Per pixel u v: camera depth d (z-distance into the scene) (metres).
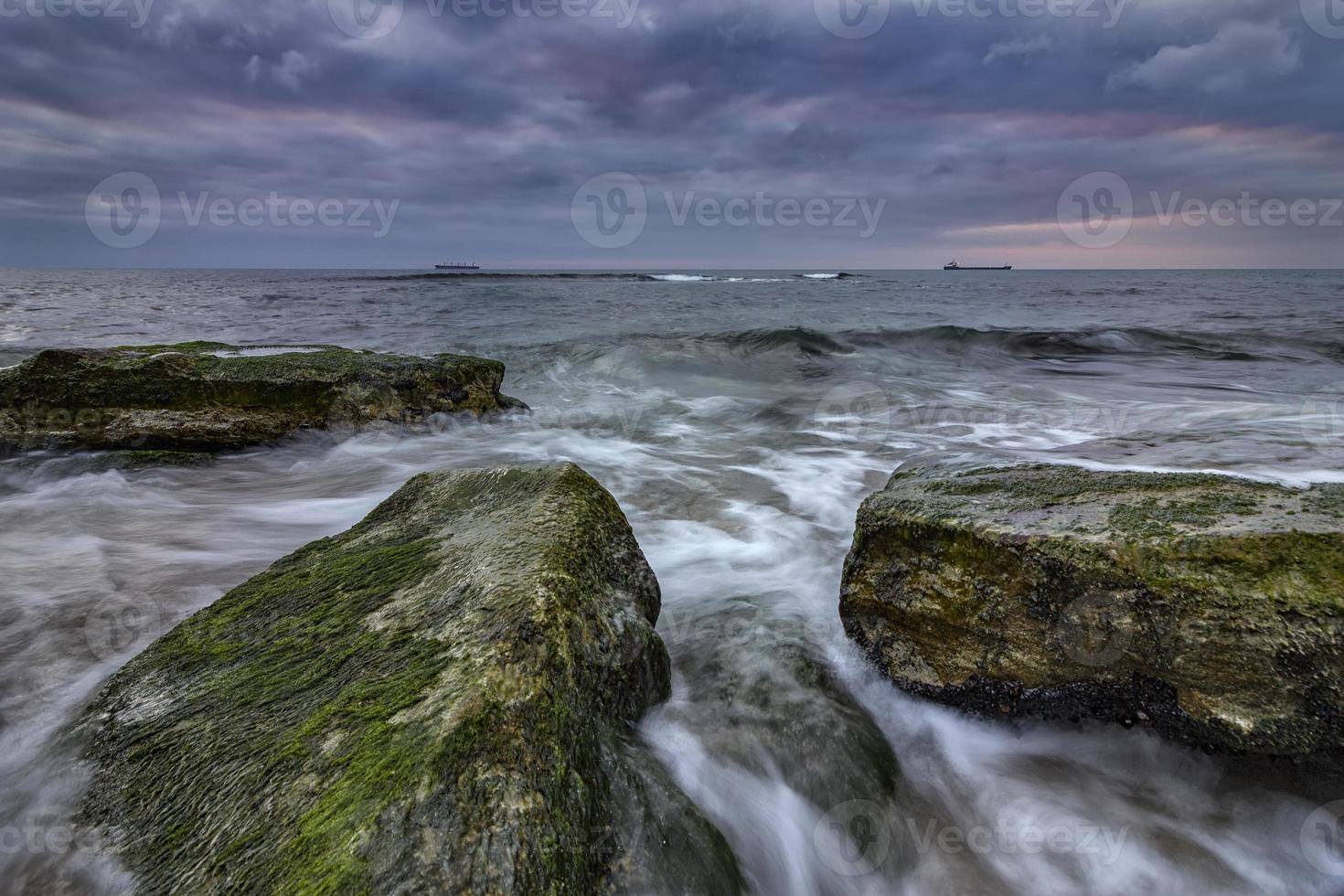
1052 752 2.84
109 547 4.80
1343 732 2.34
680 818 2.22
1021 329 18.84
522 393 11.41
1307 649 2.35
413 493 3.86
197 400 6.82
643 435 8.48
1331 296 38.91
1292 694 2.38
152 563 4.53
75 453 6.51
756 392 11.70
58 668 3.18
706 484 6.43
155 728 2.34
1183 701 2.56
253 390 6.98
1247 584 2.45
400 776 1.73
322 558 3.33
